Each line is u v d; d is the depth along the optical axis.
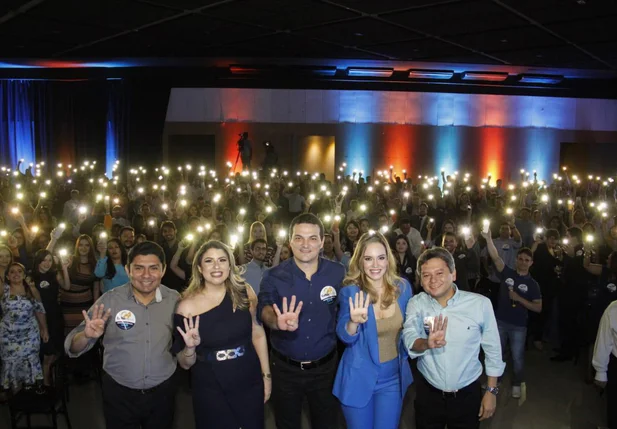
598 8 11.34
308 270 4.36
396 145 21.98
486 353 4.10
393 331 4.24
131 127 21.42
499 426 5.77
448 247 7.34
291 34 14.59
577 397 6.49
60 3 11.70
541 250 8.27
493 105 22.11
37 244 8.45
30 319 6.03
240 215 9.87
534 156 22.34
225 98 21.62
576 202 12.87
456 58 17.88
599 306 6.71
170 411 4.24
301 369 4.27
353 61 19.00
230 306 3.95
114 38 15.55
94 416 5.93
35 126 22.39
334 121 21.83
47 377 6.40
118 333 4.07
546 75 21.27
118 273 6.82
